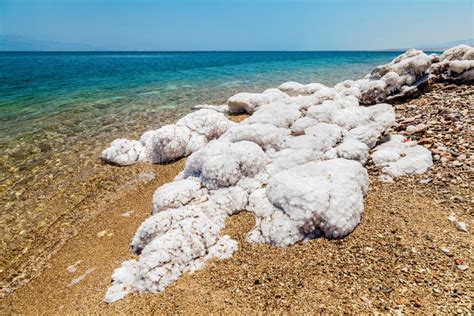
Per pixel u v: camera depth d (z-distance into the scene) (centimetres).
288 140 187
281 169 164
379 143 192
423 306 91
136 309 108
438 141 181
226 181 156
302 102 247
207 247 128
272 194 141
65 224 173
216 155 169
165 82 639
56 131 314
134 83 630
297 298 100
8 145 279
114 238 155
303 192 129
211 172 158
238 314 99
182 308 105
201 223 134
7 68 1052
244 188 155
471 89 258
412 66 283
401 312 90
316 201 125
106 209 182
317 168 148
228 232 138
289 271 112
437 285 97
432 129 197
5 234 168
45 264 146
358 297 97
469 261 103
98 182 212
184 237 125
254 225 137
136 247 139
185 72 869
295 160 166
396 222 127
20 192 206
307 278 108
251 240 129
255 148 168
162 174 214
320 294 100
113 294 115
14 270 144
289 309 97
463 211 127
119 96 483
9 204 194
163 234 134
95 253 147
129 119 351
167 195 154
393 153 171
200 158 173
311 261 115
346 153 169
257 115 216
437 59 315
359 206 132
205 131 244
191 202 154
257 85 566
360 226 128
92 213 180
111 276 126
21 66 1170
